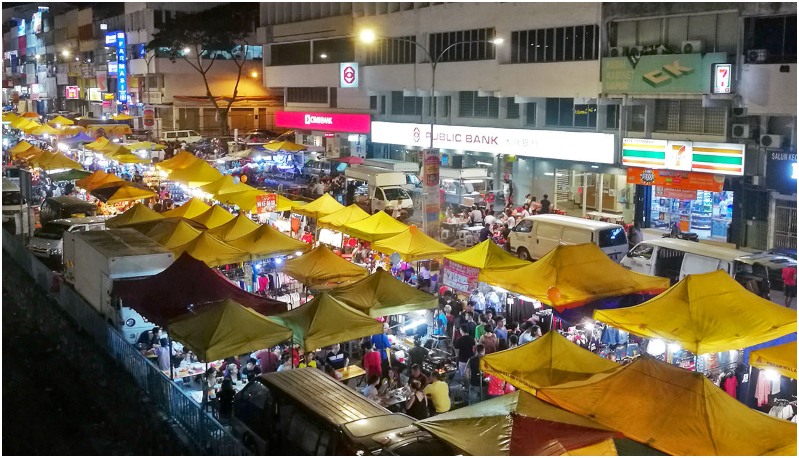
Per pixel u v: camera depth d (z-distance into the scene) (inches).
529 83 1386.6
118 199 1216.8
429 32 1656.0
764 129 1024.9
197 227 988.6
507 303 772.0
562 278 679.7
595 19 1241.4
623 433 413.7
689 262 819.4
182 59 2869.1
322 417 446.3
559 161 1353.3
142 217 1026.1
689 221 1152.2
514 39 1435.8
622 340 689.0
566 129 1347.2
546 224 1004.6
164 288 673.0
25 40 5022.1
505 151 1440.7
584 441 394.0
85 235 851.4
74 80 4087.1
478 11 1509.6
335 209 1038.4
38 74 4709.6
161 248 794.2
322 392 485.7
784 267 748.6
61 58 4244.6
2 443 560.4
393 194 1373.0
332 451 430.0
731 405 418.0
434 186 1117.7
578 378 494.9
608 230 946.7
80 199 1321.4
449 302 762.2
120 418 607.2
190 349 574.2
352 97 1971.0
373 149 1909.4
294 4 2229.3
